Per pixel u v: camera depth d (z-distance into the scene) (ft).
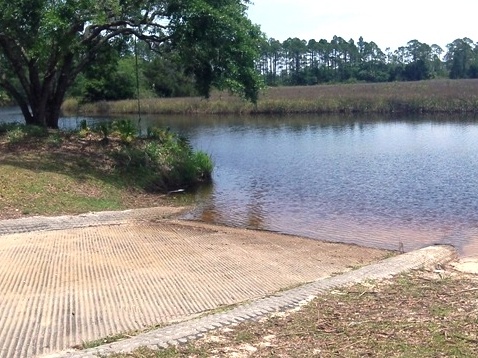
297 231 41.34
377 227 42.22
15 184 45.24
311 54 319.47
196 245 35.60
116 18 62.90
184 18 57.88
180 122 140.67
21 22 56.18
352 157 78.02
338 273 29.19
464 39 280.51
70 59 69.26
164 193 55.77
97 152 58.80
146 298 25.00
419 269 28.12
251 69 62.18
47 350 18.89
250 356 17.06
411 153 79.77
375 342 17.74
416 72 280.10
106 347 18.25
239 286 27.17
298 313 20.90
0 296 24.34
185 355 17.26
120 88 189.88
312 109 159.43
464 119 132.26
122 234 37.91
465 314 20.01
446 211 46.70
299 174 66.33
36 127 63.16
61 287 26.09
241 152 86.58
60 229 38.45
